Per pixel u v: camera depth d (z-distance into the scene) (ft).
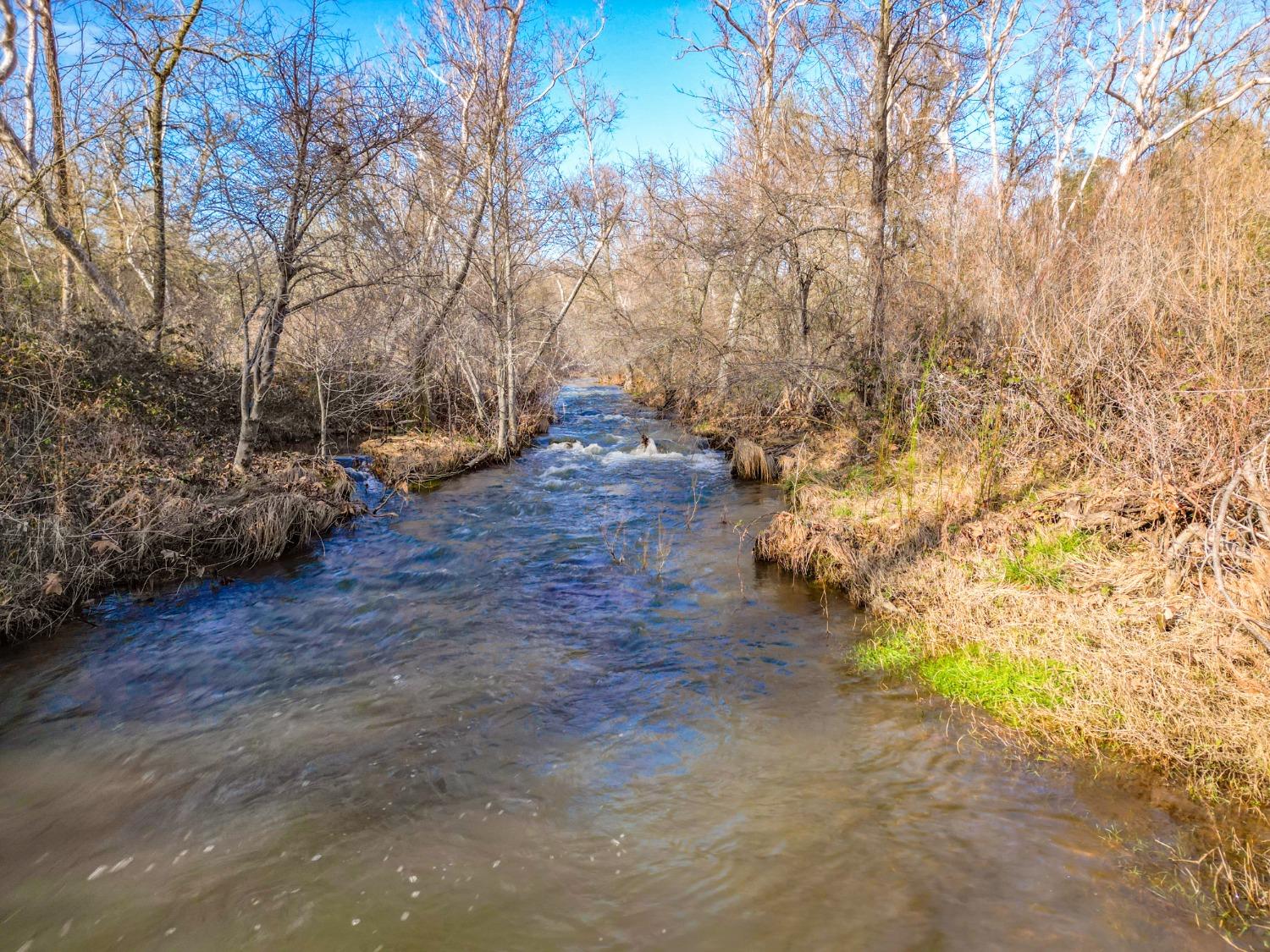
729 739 15.29
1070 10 54.85
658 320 74.69
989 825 12.07
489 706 17.08
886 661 18.12
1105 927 9.84
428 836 12.45
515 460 51.52
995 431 25.26
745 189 54.60
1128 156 48.78
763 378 51.44
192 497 28.32
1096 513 20.65
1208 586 16.16
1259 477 15.90
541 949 10.02
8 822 13.10
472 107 52.26
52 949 10.25
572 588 25.38
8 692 18.11
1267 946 9.28
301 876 11.58
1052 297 26.53
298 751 15.34
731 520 33.45
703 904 10.72
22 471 23.88
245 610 23.58
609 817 12.86
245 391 33.22
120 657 20.15
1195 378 18.99
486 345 57.00
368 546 30.71
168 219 44.21
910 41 41.50
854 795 13.12
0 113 36.91
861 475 34.58
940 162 58.39
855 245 52.24
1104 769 13.17
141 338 38.45
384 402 51.31
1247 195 23.44
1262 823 11.44
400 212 52.85
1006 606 18.60
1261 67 44.91
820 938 9.98
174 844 12.45
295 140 31.50
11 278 47.11
